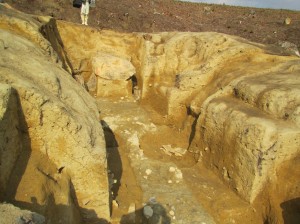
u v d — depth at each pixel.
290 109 6.28
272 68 8.24
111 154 7.38
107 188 4.93
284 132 5.83
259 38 26.05
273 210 5.84
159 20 25.17
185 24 26.69
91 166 4.75
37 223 3.15
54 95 4.95
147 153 7.94
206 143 7.46
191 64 10.20
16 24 6.90
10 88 3.81
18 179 3.89
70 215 4.30
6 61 4.84
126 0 27.83
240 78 7.95
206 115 7.54
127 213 5.45
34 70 5.16
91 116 5.59
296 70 7.90
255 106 6.95
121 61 10.96
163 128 9.16
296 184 5.91
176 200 6.17
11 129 3.94
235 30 28.22
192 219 5.75
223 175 6.79
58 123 4.45
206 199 6.28
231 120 6.70
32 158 4.29
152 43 10.95
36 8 18.09
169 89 9.62
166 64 10.71
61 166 4.62
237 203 6.14
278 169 6.08
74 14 19.31
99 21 20.61
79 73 11.50
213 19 30.98
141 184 6.58
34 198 3.77
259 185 6.03
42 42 7.09
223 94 7.89
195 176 7.06
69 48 11.36
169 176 6.95
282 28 28.98
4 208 3.07
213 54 9.51
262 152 5.85
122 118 9.34
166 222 5.62
